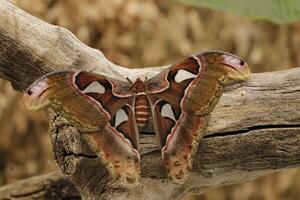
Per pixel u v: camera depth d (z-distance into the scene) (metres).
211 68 1.15
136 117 1.18
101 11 2.42
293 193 2.65
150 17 2.46
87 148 1.27
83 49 1.30
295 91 1.28
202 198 2.63
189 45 2.50
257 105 1.28
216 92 1.15
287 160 1.29
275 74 1.29
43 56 1.29
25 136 2.62
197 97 1.17
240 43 2.56
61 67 1.29
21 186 1.56
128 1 2.44
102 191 1.29
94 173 1.28
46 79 1.13
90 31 2.43
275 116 1.28
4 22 1.28
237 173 1.30
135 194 1.29
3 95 2.54
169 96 1.18
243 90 1.29
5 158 2.64
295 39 2.64
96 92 1.17
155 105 1.19
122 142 1.17
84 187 1.30
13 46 1.28
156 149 1.26
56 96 1.13
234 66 1.14
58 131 1.28
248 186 2.63
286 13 1.14
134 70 1.32
